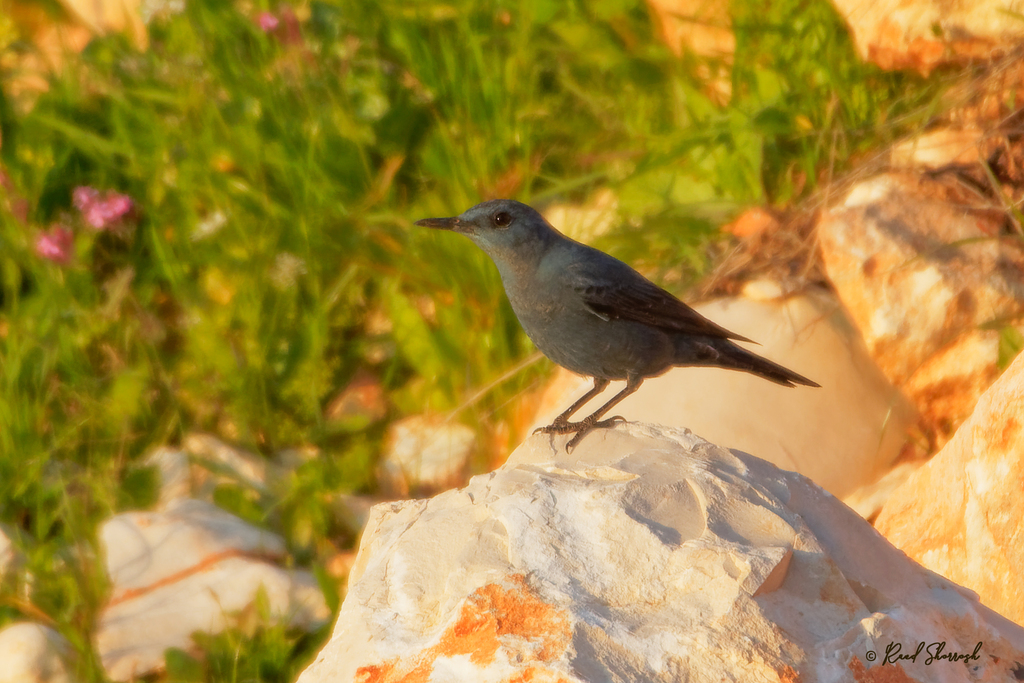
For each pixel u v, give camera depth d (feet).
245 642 28.73
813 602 18.12
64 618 29.68
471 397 36.29
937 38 36.94
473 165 39.58
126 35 47.29
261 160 40.78
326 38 44.34
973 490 24.94
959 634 18.94
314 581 31.19
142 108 42.83
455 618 17.51
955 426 32.73
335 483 35.73
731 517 19.16
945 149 36.63
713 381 33.40
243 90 42.14
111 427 37.65
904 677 16.89
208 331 38.78
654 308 26.25
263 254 39.04
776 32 40.96
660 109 43.32
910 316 33.09
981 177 35.91
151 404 38.78
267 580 30.58
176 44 44.80
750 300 34.81
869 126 38.83
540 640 17.02
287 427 38.19
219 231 40.14
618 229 38.83
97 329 39.14
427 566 19.45
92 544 31.99
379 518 22.17
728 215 38.40
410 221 38.60
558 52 44.32
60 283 39.01
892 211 34.81
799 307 34.01
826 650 17.13
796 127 39.34
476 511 20.25
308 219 39.09
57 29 49.08
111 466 36.45
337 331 40.34
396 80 43.68
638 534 18.61
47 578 31.19
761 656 16.76
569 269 26.09
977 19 36.50
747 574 17.69
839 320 33.81
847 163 38.47
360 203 40.32
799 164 40.14
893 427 32.96
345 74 42.75
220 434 38.45
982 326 32.07
